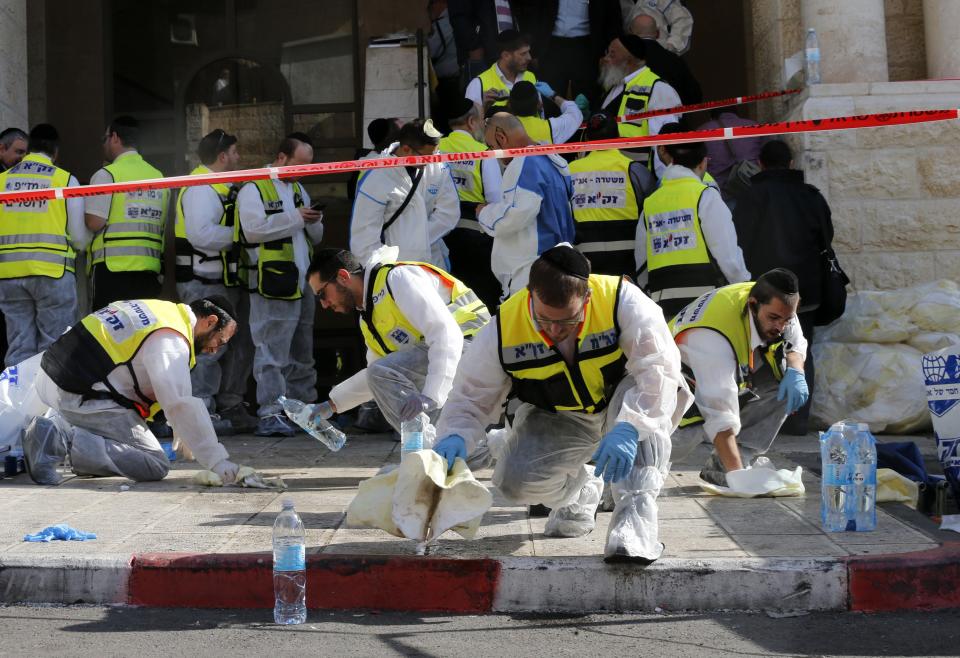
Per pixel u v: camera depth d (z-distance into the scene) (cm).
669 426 444
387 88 1028
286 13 1117
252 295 861
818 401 845
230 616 427
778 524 508
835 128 570
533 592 433
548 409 457
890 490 554
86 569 443
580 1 1020
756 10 1059
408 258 774
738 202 861
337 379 1081
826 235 838
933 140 915
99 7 1114
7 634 402
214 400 898
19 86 1039
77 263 943
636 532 432
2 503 580
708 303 574
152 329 629
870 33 939
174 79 1122
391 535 488
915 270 918
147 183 600
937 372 550
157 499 589
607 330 430
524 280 772
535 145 775
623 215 803
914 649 379
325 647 386
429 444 556
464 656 375
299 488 621
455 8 990
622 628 407
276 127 1115
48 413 657
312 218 860
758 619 417
